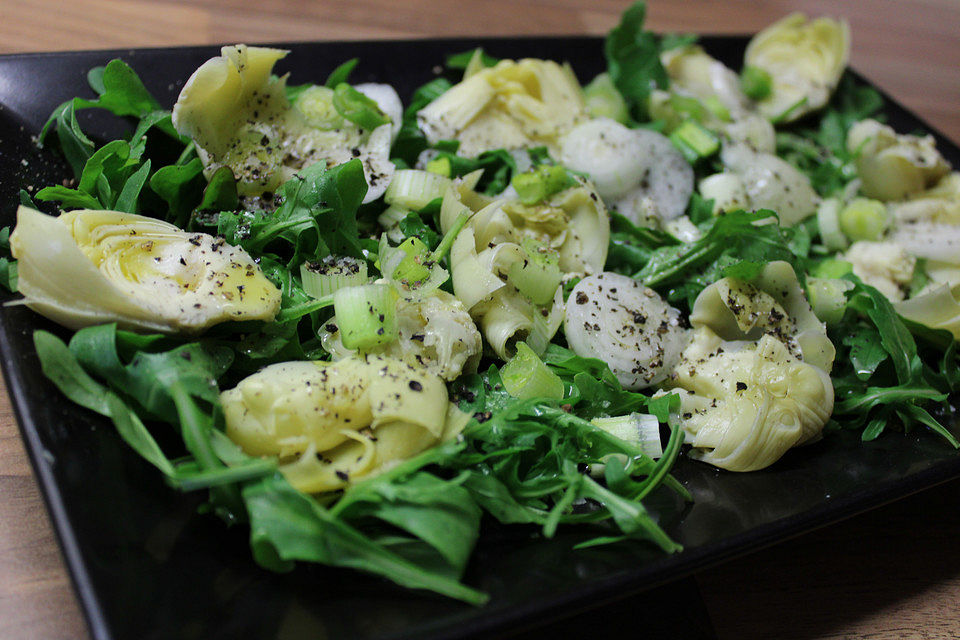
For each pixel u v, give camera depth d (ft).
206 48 0.82
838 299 0.79
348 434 0.60
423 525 0.56
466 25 1.10
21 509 0.65
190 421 0.57
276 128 0.74
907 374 0.75
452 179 0.82
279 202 0.71
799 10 1.32
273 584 0.56
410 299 0.68
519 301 0.73
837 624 0.68
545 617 0.55
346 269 0.69
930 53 1.30
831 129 1.03
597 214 0.78
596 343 0.72
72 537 0.53
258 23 1.01
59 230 0.59
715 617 0.67
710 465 0.70
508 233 0.75
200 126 0.69
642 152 0.86
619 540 0.61
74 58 0.76
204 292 0.63
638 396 0.70
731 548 0.61
